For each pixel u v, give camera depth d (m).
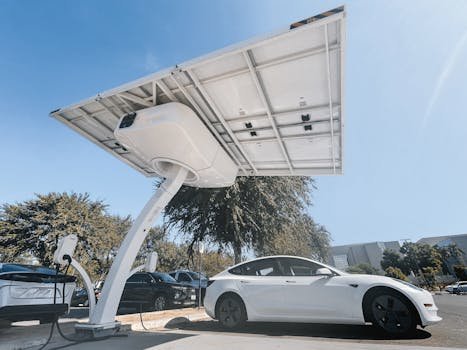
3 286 3.76
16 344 3.40
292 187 14.73
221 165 6.43
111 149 7.20
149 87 5.00
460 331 4.30
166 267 31.84
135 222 5.16
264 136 6.31
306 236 15.94
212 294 5.14
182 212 14.25
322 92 4.73
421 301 3.87
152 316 6.25
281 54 3.98
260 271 5.09
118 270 4.68
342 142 6.15
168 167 5.96
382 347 3.11
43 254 21.88
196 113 5.58
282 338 3.87
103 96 5.14
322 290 4.39
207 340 3.74
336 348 3.10
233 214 12.52
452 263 43.31
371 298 4.11
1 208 22.67
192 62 4.27
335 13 3.31
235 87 4.76
